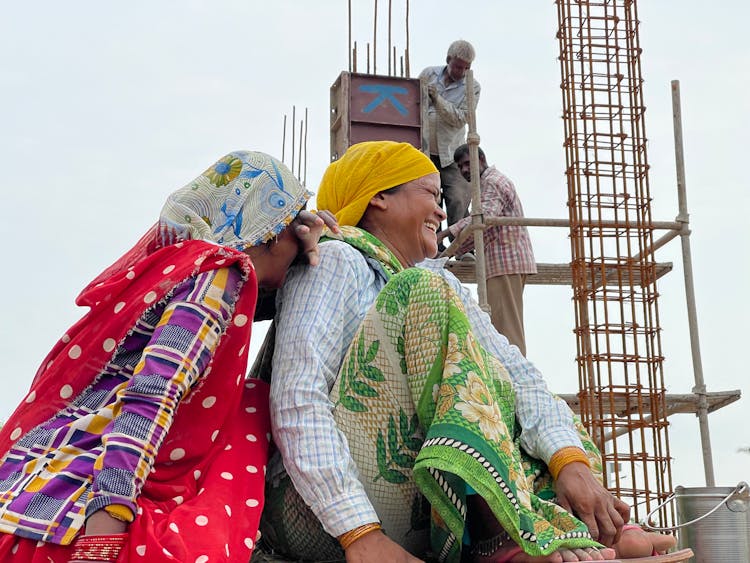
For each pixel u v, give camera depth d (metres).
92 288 2.08
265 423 2.32
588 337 6.61
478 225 6.80
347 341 2.42
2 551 1.75
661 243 7.32
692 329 7.00
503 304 7.10
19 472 1.87
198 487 2.07
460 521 2.02
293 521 2.29
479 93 8.10
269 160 2.40
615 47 6.99
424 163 2.97
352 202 2.91
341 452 2.12
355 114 7.01
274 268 2.42
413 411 2.21
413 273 2.26
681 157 7.17
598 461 2.62
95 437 1.89
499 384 2.42
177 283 1.98
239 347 2.10
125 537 1.74
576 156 6.82
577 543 2.14
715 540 3.79
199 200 2.29
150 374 1.85
